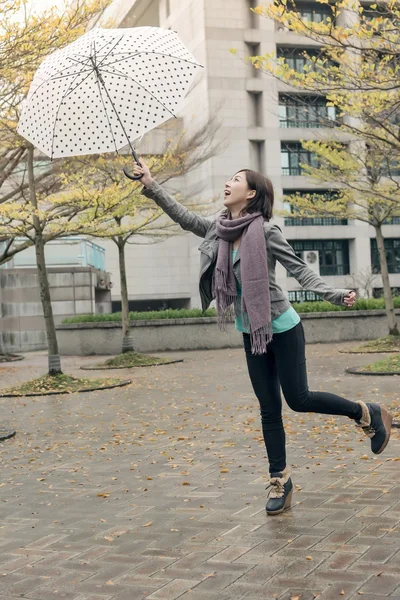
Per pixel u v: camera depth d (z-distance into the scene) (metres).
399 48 9.20
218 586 3.14
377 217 19.53
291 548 3.58
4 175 13.47
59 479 5.83
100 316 26.31
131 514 4.51
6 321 28.36
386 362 13.44
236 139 48.25
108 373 17.38
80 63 4.03
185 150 18.23
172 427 8.34
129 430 8.33
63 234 15.38
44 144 4.10
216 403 10.40
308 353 20.12
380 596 2.89
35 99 4.14
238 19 47.88
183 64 4.20
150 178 4.18
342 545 3.57
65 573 3.47
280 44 48.16
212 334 24.95
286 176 49.19
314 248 52.78
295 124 49.44
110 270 54.50
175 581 3.25
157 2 54.12
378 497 4.50
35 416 10.22
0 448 7.67
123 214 16.16
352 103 10.55
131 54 4.06
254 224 3.99
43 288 13.88
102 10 11.95
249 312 3.91
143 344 24.83
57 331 26.31
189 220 4.26
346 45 9.01
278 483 4.26
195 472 5.70
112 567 3.51
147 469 5.97
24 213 12.75
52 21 9.87
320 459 5.88
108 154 14.69
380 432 4.27
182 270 55.19
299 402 4.09
